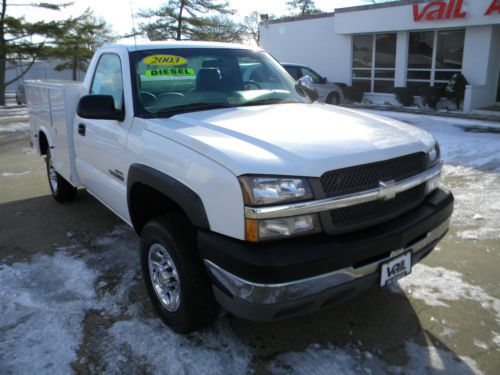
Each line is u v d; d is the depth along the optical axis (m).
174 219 2.79
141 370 2.62
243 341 2.88
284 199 2.26
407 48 15.74
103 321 3.11
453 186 6.12
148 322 3.09
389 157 2.60
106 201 3.99
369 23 16.11
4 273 3.81
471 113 13.48
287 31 20.06
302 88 4.25
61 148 4.84
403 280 3.60
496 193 5.77
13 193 6.29
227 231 2.35
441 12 13.84
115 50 3.81
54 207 5.59
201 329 2.93
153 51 3.66
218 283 2.42
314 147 2.49
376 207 2.55
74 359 2.72
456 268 3.79
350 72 17.92
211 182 2.39
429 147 2.99
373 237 2.44
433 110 14.40
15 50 25.86
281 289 2.22
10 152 9.33
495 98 14.30
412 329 2.98
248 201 2.24
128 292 3.48
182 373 2.60
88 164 4.23
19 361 2.70
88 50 30.02
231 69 3.92
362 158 2.48
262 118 3.06
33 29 26.34
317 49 18.98
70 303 3.33
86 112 3.23
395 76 16.27
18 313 3.20
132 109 3.29
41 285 3.60
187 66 3.67
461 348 2.78
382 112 14.34
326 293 2.34
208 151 2.47
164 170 2.77
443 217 2.91
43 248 4.34
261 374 2.59
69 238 4.58
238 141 2.55
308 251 2.26
